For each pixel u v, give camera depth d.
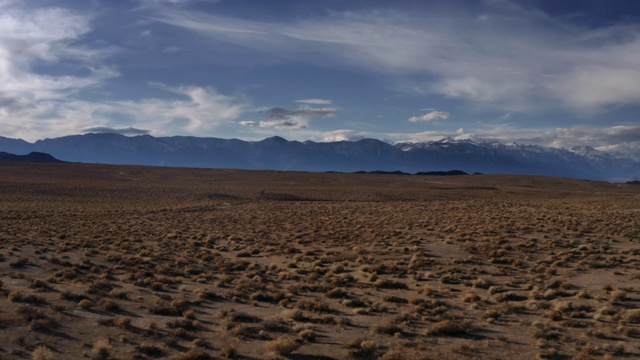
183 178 163.88
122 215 66.25
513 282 25.53
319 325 18.39
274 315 19.80
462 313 20.05
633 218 47.97
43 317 16.97
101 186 113.44
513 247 34.88
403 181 179.12
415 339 16.61
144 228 52.38
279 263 33.06
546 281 25.22
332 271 29.39
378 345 15.89
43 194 96.44
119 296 21.73
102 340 14.95
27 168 168.75
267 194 109.50
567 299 21.61
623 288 22.94
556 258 31.25
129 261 31.53
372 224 50.88
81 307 19.19
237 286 24.92
